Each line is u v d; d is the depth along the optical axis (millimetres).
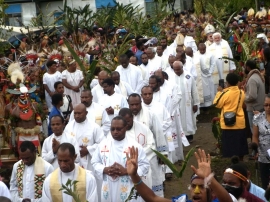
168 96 11195
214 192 5105
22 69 12297
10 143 11000
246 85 11000
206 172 5070
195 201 5215
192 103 13438
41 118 10945
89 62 15070
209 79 16438
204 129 14625
